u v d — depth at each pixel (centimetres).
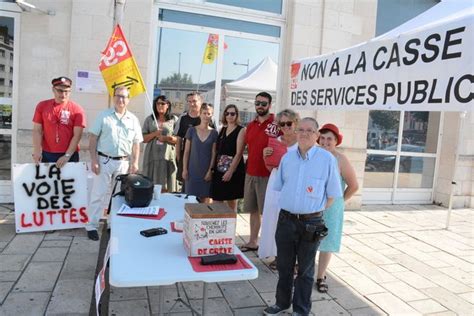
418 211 685
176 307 309
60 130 444
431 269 423
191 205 218
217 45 572
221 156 428
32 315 284
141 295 324
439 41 275
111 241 224
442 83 273
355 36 625
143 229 246
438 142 745
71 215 458
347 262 430
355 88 369
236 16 575
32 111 509
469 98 253
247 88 593
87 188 463
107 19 507
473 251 486
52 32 504
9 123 519
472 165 727
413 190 743
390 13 687
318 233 277
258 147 402
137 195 285
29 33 498
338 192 282
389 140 714
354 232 540
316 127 279
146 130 498
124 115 438
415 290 371
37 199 445
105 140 430
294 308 291
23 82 504
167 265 195
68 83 436
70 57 501
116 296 320
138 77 459
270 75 602
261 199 407
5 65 507
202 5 557
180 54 558
